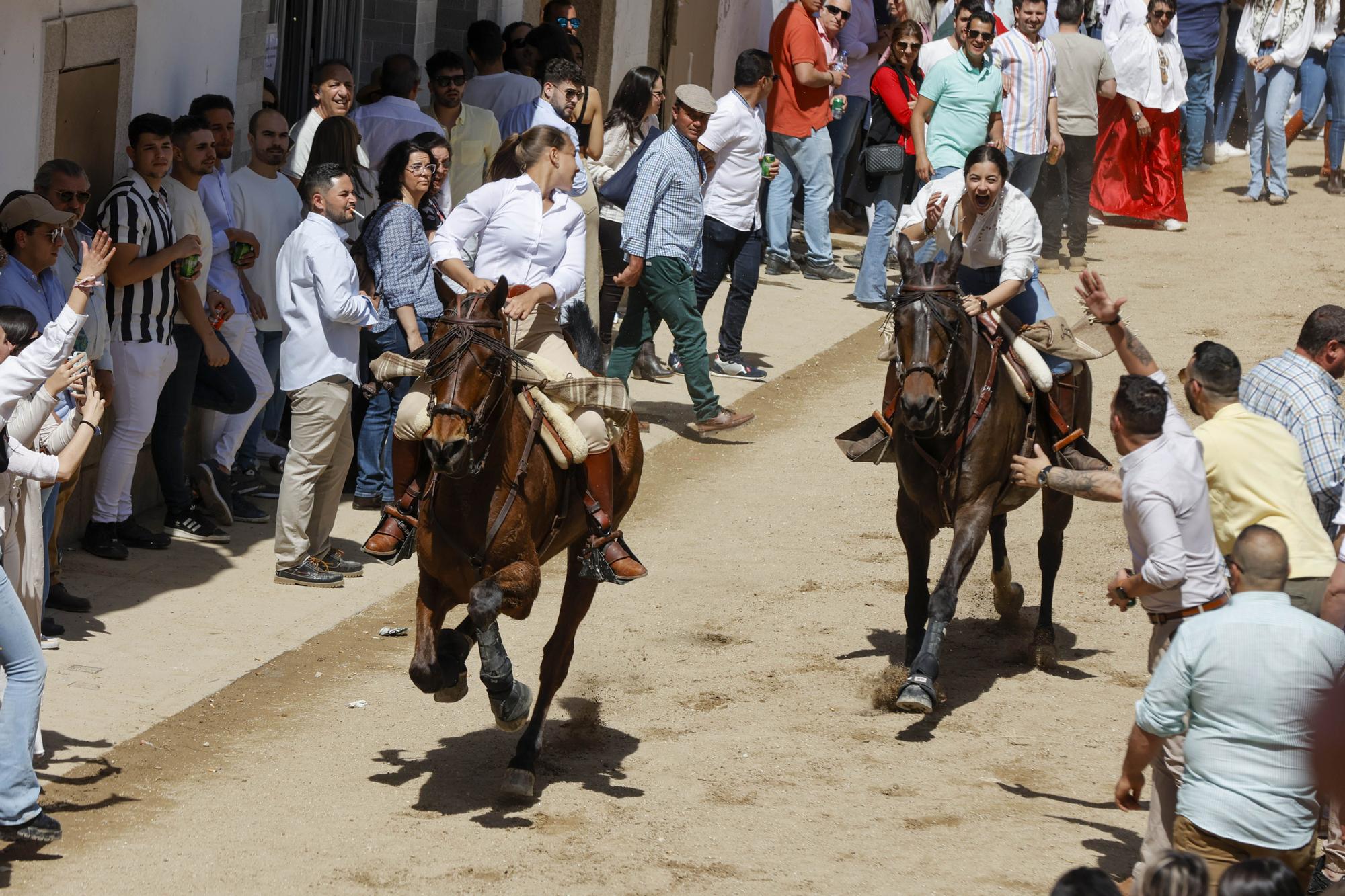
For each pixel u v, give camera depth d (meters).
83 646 11.27
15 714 8.19
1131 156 29.03
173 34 14.23
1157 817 7.89
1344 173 32.09
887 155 23.05
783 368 20.89
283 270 12.65
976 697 11.29
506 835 8.85
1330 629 6.88
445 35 20.84
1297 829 6.86
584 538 9.70
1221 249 27.77
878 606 13.26
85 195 11.60
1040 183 25.91
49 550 11.25
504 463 8.73
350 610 12.67
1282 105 30.30
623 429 9.55
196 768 9.61
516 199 10.80
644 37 26.61
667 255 16.94
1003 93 21.50
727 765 9.98
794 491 16.44
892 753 10.24
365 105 16.88
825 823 9.12
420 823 8.98
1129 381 8.16
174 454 13.66
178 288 13.09
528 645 12.12
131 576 12.80
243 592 12.79
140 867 8.21
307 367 12.61
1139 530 8.16
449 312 8.55
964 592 13.80
